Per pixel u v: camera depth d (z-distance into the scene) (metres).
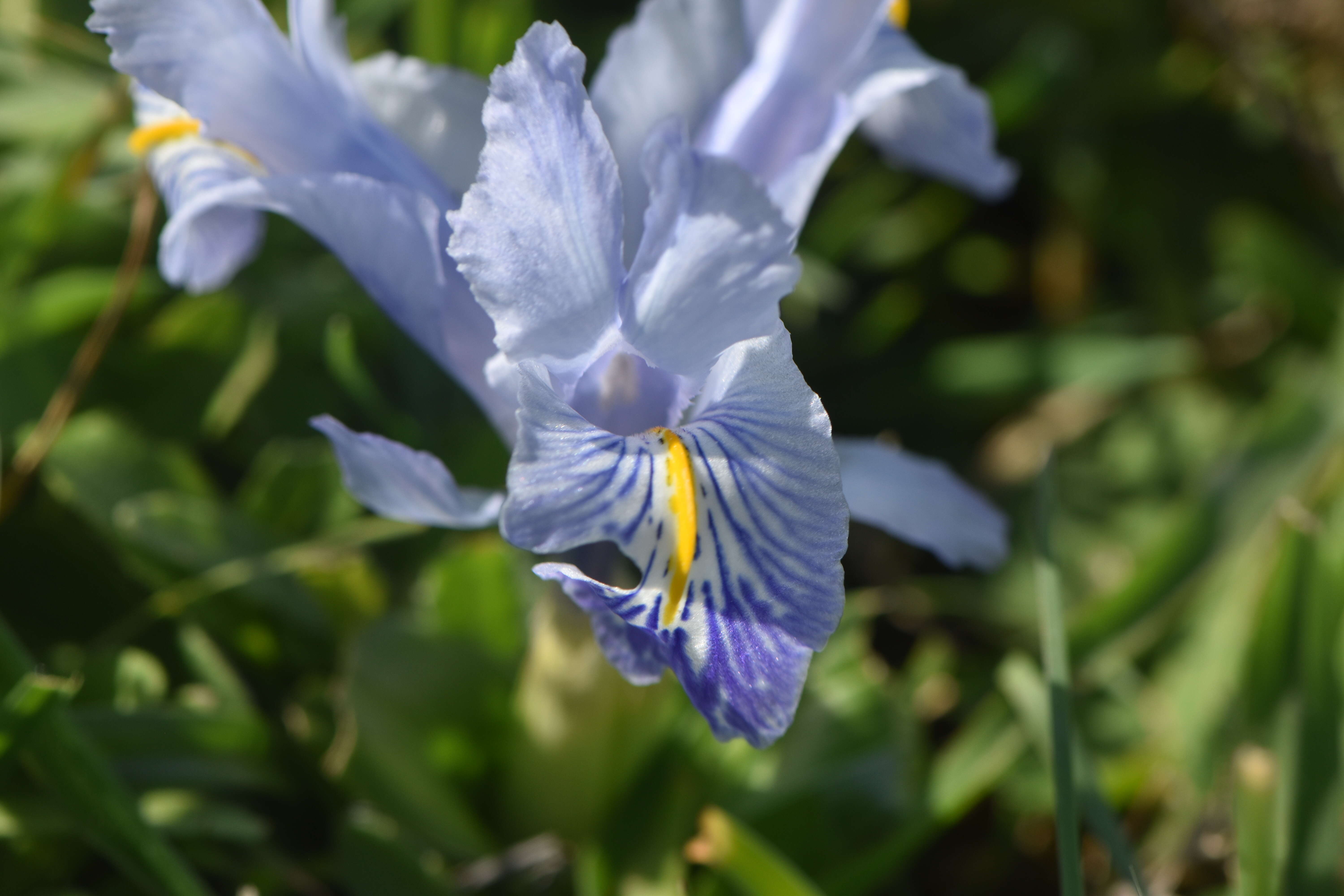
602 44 0.42
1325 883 0.29
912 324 0.43
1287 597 0.30
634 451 0.24
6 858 0.28
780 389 0.24
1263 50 0.44
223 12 0.25
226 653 0.30
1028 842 0.32
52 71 0.35
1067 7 0.47
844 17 0.26
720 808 0.29
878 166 0.44
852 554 0.37
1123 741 0.33
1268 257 0.40
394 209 0.25
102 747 0.28
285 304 0.34
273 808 0.29
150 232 0.33
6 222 0.33
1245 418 0.39
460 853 0.28
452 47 0.36
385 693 0.29
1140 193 0.45
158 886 0.26
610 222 0.24
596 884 0.28
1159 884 0.31
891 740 0.30
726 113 0.26
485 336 0.26
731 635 0.24
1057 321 0.43
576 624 0.28
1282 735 0.30
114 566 0.31
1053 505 0.28
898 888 0.31
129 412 0.33
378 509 0.26
